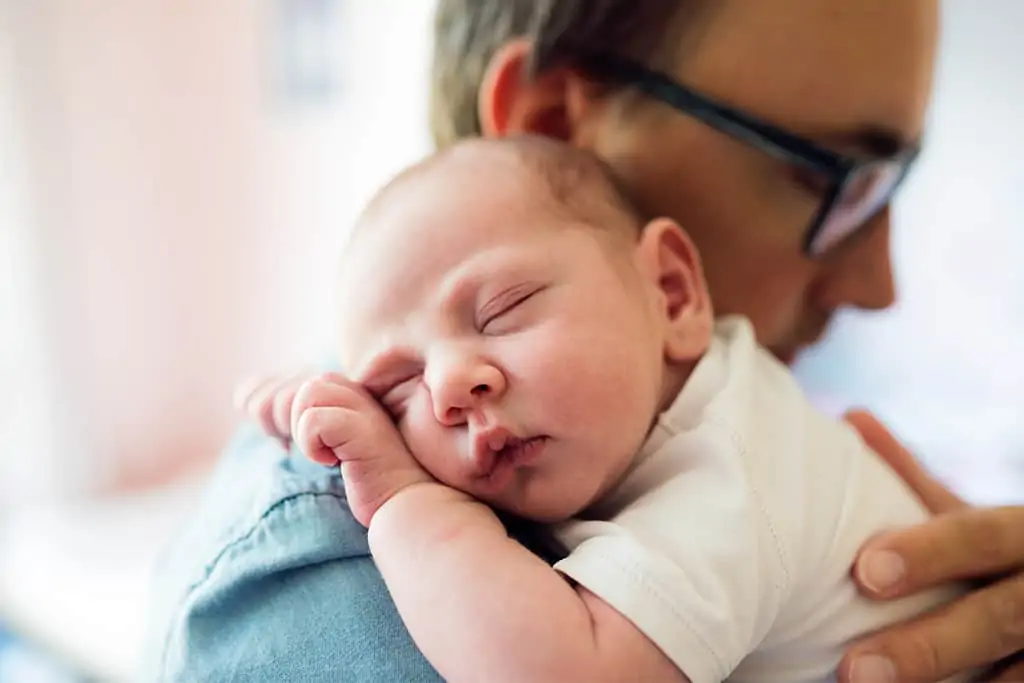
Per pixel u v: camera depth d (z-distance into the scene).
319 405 0.70
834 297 0.95
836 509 0.73
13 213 2.29
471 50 1.01
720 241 0.88
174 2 2.55
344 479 0.68
